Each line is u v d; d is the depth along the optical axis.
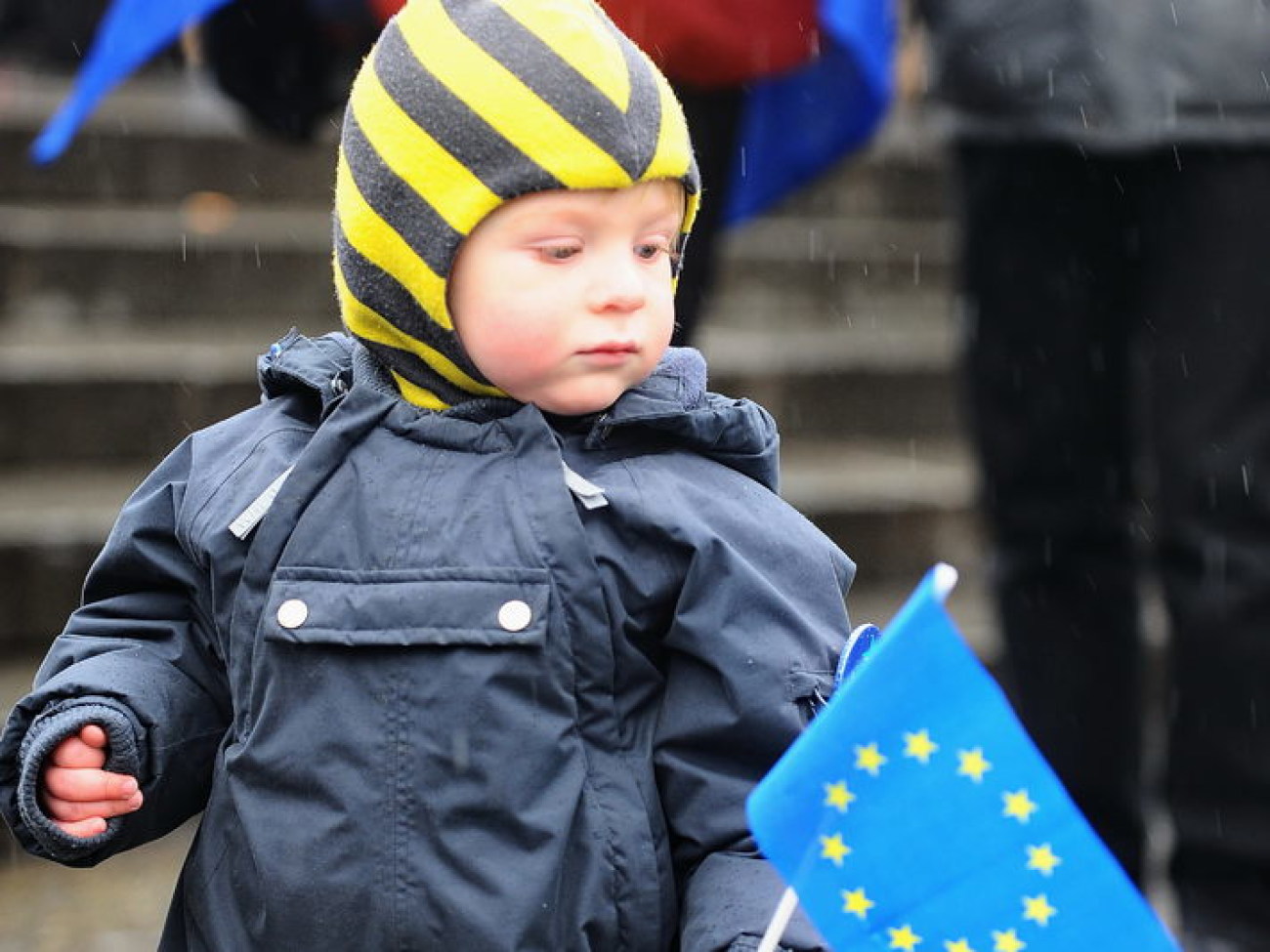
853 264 12.62
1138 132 6.54
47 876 7.95
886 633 3.40
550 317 3.93
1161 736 9.62
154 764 4.07
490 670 3.82
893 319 12.66
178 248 11.21
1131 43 6.56
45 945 7.30
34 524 9.07
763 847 3.46
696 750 3.94
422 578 3.87
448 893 3.78
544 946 3.77
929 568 10.76
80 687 4.05
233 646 4.02
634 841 3.87
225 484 4.16
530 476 3.94
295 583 3.93
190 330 11.18
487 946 3.75
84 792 3.98
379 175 4.00
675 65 7.08
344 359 4.37
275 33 7.89
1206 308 6.54
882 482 10.71
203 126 12.05
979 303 7.31
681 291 7.39
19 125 11.66
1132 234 6.86
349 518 3.97
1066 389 7.21
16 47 13.54
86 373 10.13
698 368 4.29
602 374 3.97
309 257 11.43
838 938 3.47
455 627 3.83
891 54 7.82
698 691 3.94
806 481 10.67
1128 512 7.34
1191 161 6.51
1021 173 7.04
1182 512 6.66
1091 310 7.11
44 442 10.12
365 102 4.06
